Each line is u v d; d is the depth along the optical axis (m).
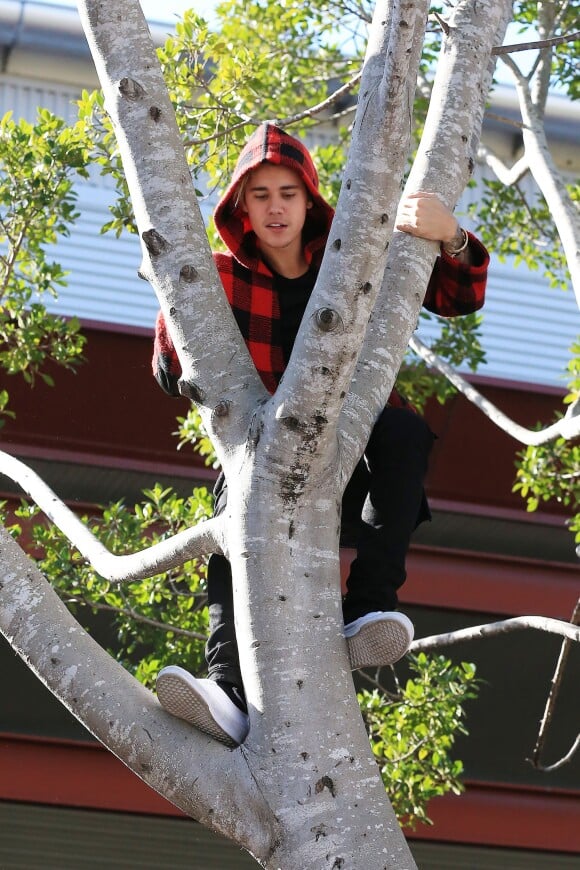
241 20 13.83
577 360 12.35
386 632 4.65
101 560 5.61
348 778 4.36
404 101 4.45
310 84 14.04
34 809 16.36
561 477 12.35
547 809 17.44
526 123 11.23
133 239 19.41
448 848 17.19
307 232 5.81
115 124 5.10
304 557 4.57
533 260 14.80
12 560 4.92
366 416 4.89
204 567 12.16
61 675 4.67
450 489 19.34
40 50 19.42
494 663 18.75
